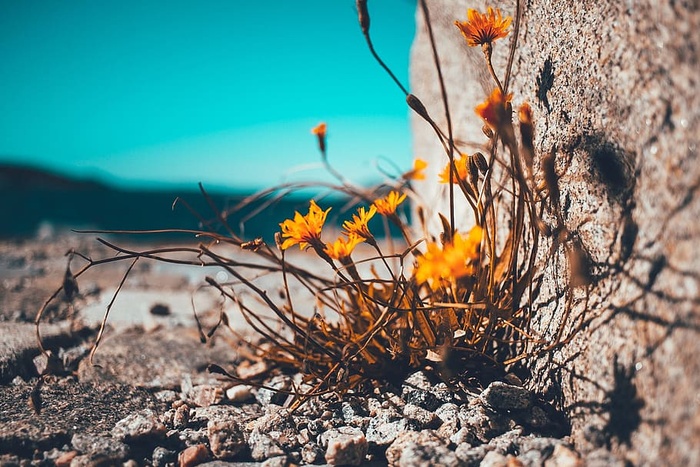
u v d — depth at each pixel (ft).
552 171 0.70
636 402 0.59
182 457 0.73
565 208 0.78
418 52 1.76
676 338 0.55
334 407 0.87
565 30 0.80
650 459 0.55
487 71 1.08
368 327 0.95
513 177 0.83
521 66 0.94
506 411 0.76
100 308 1.63
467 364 0.86
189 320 1.51
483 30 0.78
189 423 0.84
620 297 0.64
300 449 0.77
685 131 0.56
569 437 0.70
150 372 1.07
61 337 1.21
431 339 0.85
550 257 0.81
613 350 0.64
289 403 0.89
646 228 0.61
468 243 0.69
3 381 0.99
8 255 2.72
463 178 0.89
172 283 2.11
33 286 1.95
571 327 0.74
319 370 0.96
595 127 0.72
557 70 0.82
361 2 0.70
